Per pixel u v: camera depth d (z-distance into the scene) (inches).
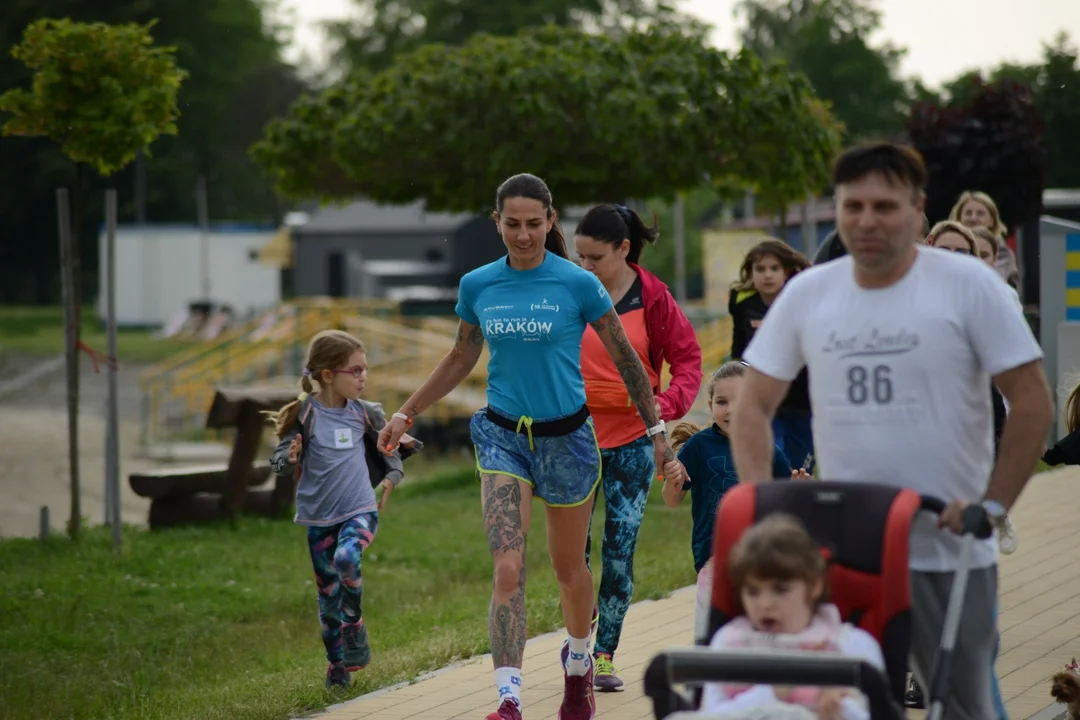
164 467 2081.7
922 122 1320.1
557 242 539.2
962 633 339.0
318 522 601.3
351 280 4005.9
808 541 301.9
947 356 328.2
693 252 3895.2
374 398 2014.0
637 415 566.6
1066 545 869.2
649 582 807.1
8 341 4731.8
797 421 624.1
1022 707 518.0
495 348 490.0
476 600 874.8
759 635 304.7
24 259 6638.8
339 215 4704.7
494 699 563.2
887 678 300.4
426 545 1097.4
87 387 3452.3
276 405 1135.6
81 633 804.0
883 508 316.2
